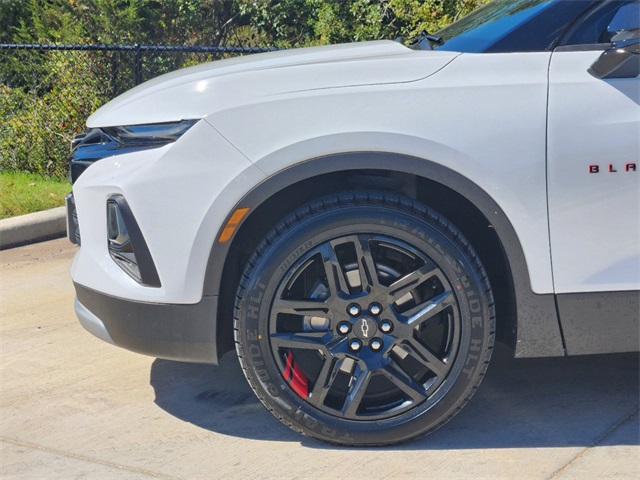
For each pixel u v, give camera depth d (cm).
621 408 332
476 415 331
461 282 292
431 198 309
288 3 1967
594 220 288
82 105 840
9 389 373
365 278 294
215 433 325
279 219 311
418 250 292
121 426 334
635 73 286
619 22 302
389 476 287
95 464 304
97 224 318
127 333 311
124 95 341
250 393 362
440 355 302
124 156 308
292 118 289
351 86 292
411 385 299
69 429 333
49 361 405
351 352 298
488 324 294
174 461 304
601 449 300
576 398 343
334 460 299
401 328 296
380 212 289
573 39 302
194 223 293
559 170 286
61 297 503
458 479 283
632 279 292
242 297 294
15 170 848
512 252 291
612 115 287
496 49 304
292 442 315
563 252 290
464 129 286
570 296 293
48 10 1698
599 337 296
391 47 335
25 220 631
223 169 291
